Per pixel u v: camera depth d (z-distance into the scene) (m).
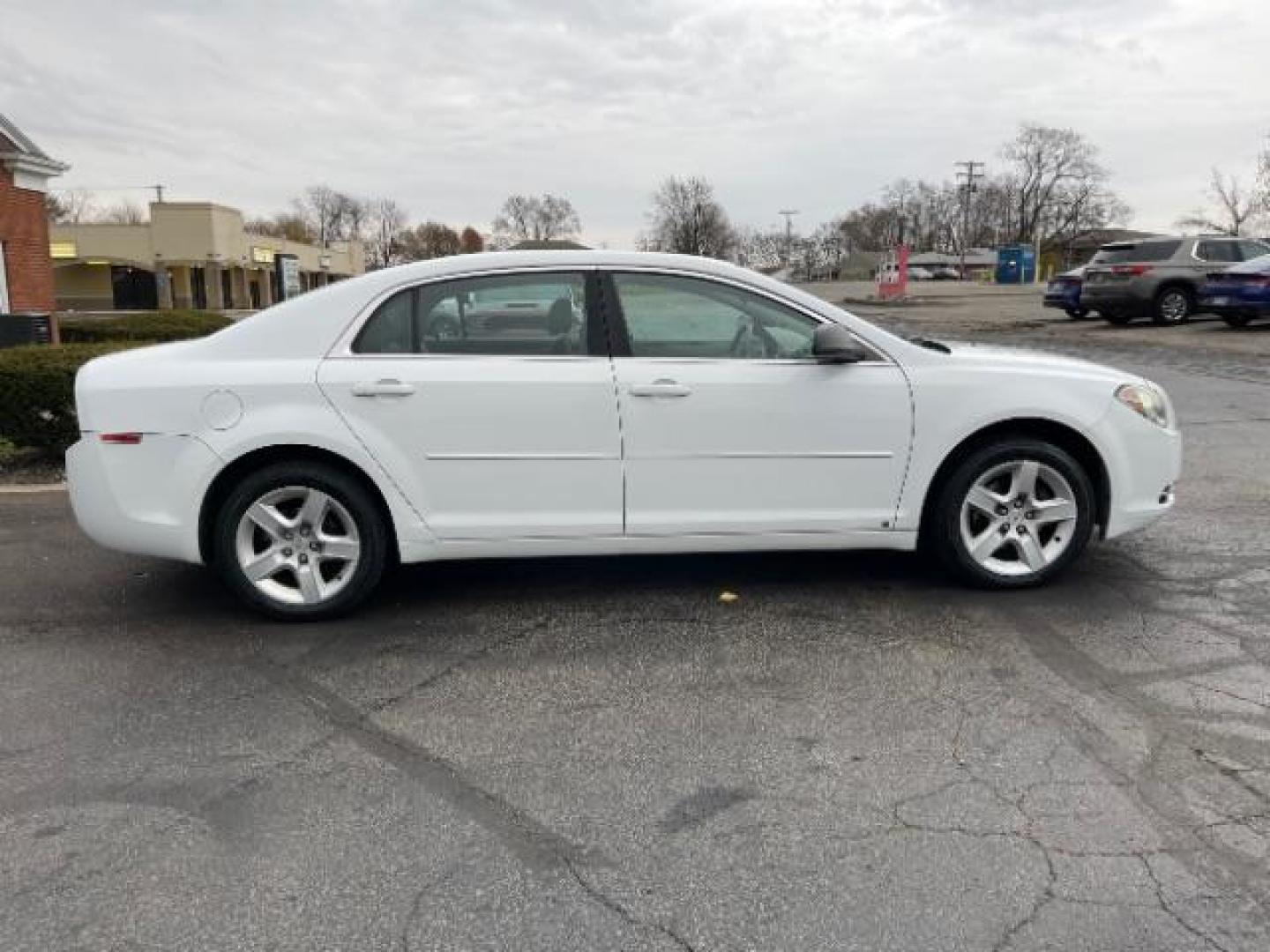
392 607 4.68
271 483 4.34
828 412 4.49
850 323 4.57
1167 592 4.74
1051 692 3.70
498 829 2.87
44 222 18.20
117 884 2.62
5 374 7.79
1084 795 3.00
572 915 2.49
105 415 4.27
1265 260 17.73
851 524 4.60
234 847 2.79
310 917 2.49
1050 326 20.94
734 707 3.62
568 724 3.51
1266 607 4.54
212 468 4.27
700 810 2.96
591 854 2.74
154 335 16.03
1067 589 4.80
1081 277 21.45
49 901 2.56
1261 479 7.02
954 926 2.43
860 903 2.53
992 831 2.82
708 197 90.38
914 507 4.62
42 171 17.80
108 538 4.35
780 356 4.54
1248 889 2.55
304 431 4.26
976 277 96.19
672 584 4.96
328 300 4.39
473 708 3.64
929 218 117.56
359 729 3.49
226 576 4.41
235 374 4.28
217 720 3.56
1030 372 4.64
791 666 3.96
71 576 5.18
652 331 4.48
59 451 8.12
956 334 19.06
